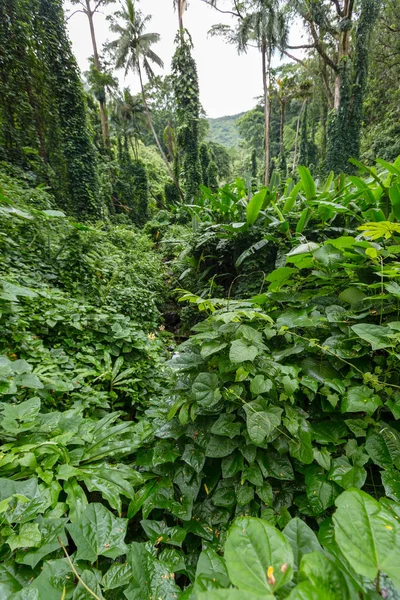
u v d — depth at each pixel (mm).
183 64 13109
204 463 1013
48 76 8664
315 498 870
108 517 783
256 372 987
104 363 2145
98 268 3996
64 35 8875
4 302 1735
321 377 1083
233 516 969
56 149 9094
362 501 506
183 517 916
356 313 1210
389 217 2279
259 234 3656
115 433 1245
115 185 16844
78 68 9266
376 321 1208
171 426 1101
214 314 1152
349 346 1117
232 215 4266
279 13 11773
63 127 9125
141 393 2074
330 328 1232
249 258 3740
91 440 1184
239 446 953
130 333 2361
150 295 4395
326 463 897
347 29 13406
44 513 785
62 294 2775
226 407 991
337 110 13930
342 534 447
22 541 668
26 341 1818
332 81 18797
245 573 409
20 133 7957
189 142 13812
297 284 1588
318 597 373
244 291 3635
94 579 639
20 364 1262
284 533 583
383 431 955
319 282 1470
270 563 422
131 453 1287
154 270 5844
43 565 667
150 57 19344
